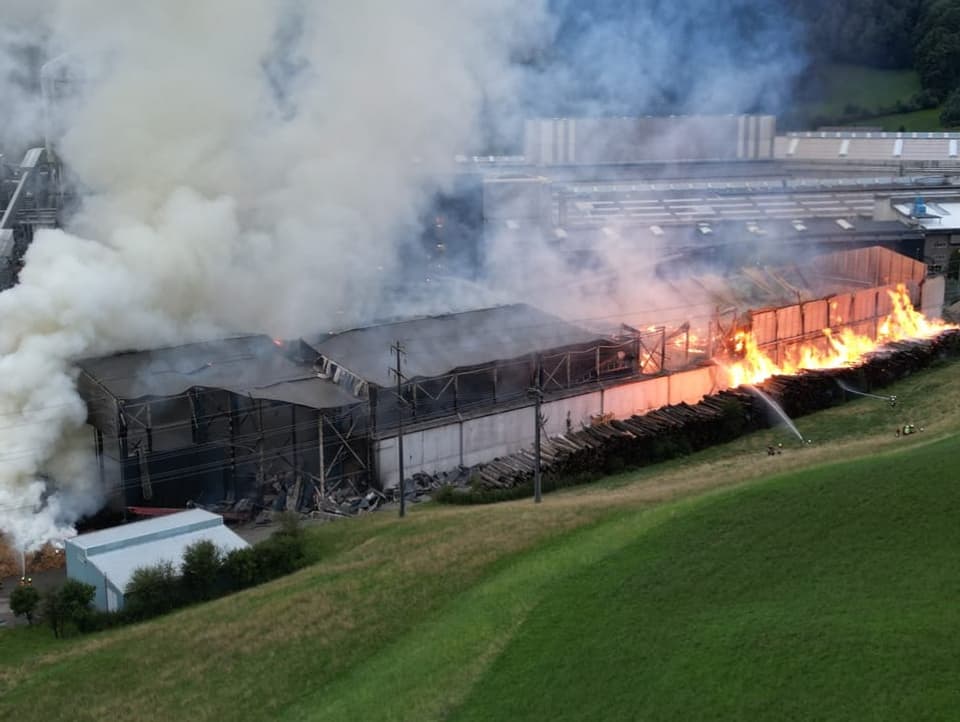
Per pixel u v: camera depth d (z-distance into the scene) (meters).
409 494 40.03
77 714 24.42
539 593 26.52
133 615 30.19
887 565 24.67
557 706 21.62
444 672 23.92
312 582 30.70
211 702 24.53
